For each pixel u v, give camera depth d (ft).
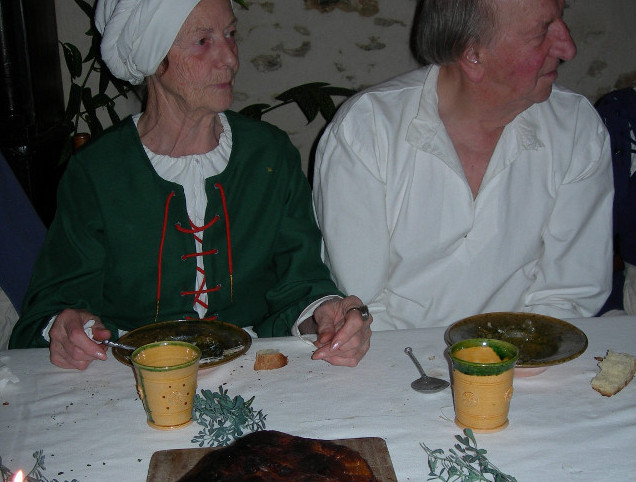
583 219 6.16
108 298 5.96
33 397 4.35
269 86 13.82
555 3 5.05
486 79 5.37
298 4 13.37
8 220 6.46
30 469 3.61
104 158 5.75
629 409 3.97
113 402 4.25
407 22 13.57
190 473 3.16
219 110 5.57
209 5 5.31
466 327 4.74
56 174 11.62
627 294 7.34
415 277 6.11
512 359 3.73
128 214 5.69
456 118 5.87
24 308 5.70
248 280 6.07
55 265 5.79
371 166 5.99
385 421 3.92
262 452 3.17
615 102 7.33
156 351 4.10
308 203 6.31
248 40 13.52
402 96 6.10
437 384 4.25
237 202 5.92
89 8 11.38
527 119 5.90
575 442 3.68
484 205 5.90
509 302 6.19
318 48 13.65
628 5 13.47
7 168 6.61
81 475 3.54
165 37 5.26
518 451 3.62
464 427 3.81
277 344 4.92
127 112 12.46
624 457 3.55
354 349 4.55
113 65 5.71
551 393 4.17
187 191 5.77
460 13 5.19
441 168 5.86
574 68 13.80
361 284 6.08
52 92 11.73
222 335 4.90
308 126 14.03
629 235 7.38
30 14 10.60
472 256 6.00
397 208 6.02
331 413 4.03
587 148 6.12
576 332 4.54
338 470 3.08
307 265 6.03
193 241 5.78
